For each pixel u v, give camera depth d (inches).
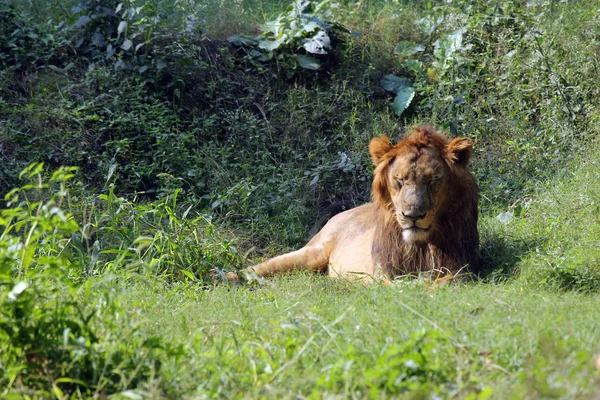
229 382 224.8
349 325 269.4
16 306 232.8
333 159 603.5
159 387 221.5
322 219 559.5
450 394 202.7
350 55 679.7
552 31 675.4
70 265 318.7
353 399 201.6
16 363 231.1
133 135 571.5
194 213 528.7
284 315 307.3
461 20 698.8
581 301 312.8
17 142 546.3
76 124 564.1
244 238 523.5
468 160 411.2
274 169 580.7
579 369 201.8
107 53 603.8
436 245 410.6
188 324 305.9
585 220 453.1
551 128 605.3
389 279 408.2
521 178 568.4
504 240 460.8
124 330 249.4
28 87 584.1
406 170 398.3
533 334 240.1
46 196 499.8
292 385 218.1
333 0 741.9
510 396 193.9
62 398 215.5
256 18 718.5
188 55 605.0
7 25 605.3
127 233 447.2
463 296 315.0
